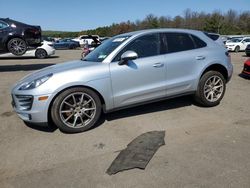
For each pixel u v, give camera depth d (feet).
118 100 15.90
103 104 15.90
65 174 11.20
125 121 16.81
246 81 29.35
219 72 19.24
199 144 13.38
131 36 16.69
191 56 17.90
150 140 13.97
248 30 244.63
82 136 14.82
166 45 17.40
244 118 16.96
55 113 14.62
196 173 10.86
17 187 10.46
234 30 235.81
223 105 19.72
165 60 16.98
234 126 15.62
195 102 20.12
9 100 21.91
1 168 11.86
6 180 10.94
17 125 16.53
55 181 10.75
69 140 14.37
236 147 12.94
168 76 17.17
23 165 12.05
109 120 17.01
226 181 10.27
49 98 14.39
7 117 17.92
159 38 17.30
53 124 16.24
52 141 14.32
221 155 12.20
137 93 16.29
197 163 11.60
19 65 48.67
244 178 10.43
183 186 10.07
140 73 16.21
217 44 19.54
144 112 18.30
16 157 12.75
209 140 13.80
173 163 11.66
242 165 11.33
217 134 14.53
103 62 15.74
